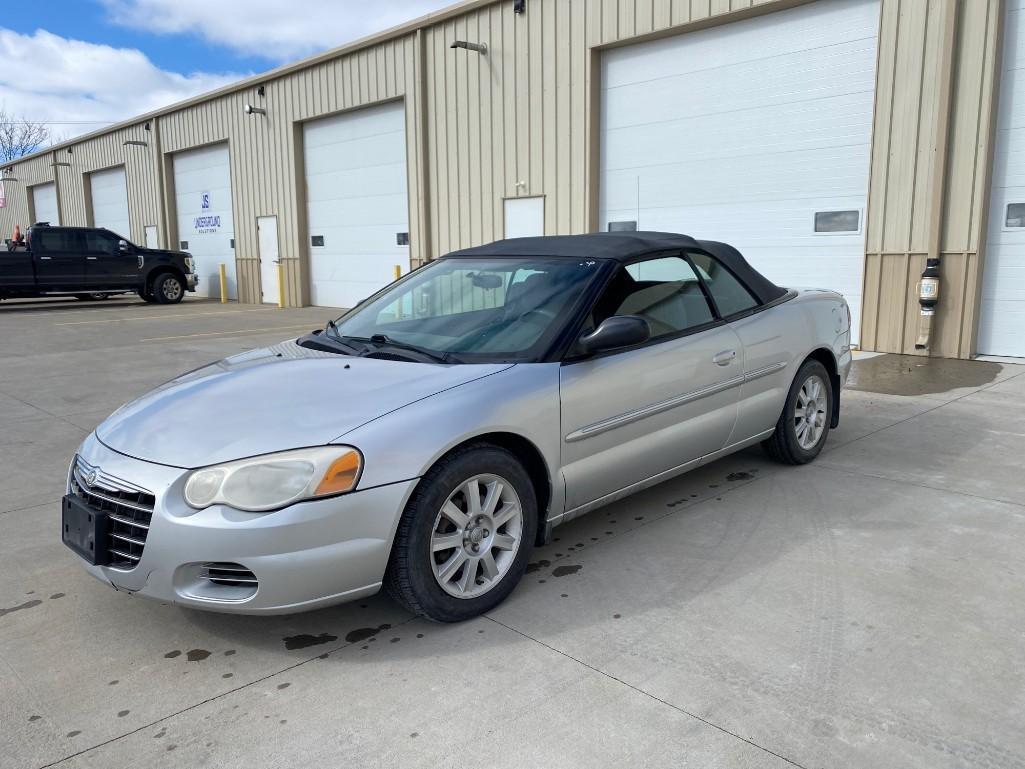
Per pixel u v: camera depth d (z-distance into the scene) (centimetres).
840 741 226
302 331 1266
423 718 243
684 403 388
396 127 1497
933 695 247
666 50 1066
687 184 1070
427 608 291
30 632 304
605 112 1147
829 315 500
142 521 276
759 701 246
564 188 1190
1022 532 375
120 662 282
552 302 359
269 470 266
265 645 291
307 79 1656
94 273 1811
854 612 301
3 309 1794
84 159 2666
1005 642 278
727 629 291
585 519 407
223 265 2064
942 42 819
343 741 233
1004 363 816
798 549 362
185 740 236
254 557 262
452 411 294
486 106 1286
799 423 481
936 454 503
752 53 985
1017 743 224
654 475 386
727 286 439
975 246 826
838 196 932
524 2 1198
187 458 277
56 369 902
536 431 319
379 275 1599
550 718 241
